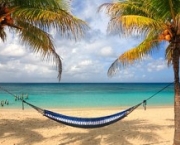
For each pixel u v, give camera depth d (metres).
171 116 16.16
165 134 11.14
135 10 8.38
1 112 17.45
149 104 27.86
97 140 10.20
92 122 8.41
